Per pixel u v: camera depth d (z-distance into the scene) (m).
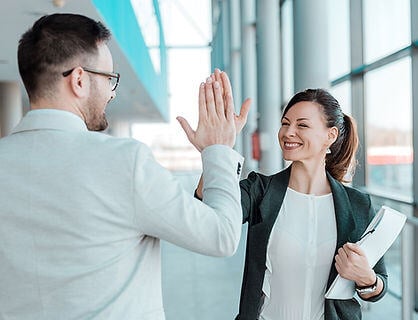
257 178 1.37
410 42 4.15
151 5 10.82
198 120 1.01
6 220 0.87
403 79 4.50
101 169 0.86
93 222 0.85
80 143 0.89
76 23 0.92
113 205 0.86
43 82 0.91
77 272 0.85
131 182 0.86
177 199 0.87
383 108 5.06
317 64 4.72
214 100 1.00
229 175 0.96
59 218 0.85
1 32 4.56
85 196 0.85
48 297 0.86
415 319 3.55
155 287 0.94
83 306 0.85
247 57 11.77
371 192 5.33
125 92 9.95
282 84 9.11
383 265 1.36
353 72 5.55
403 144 4.53
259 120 8.71
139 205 0.86
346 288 1.26
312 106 1.31
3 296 0.89
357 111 5.64
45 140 0.89
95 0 3.74
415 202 4.14
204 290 4.07
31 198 0.86
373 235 1.24
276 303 1.32
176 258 5.18
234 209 0.93
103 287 0.86
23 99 10.69
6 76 7.50
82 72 0.92
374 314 3.54
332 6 6.35
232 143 1.01
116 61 6.12
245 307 1.30
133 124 27.12
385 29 4.82
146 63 9.29
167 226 0.87
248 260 1.31
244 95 11.86
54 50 0.90
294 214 1.32
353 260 1.20
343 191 1.34
